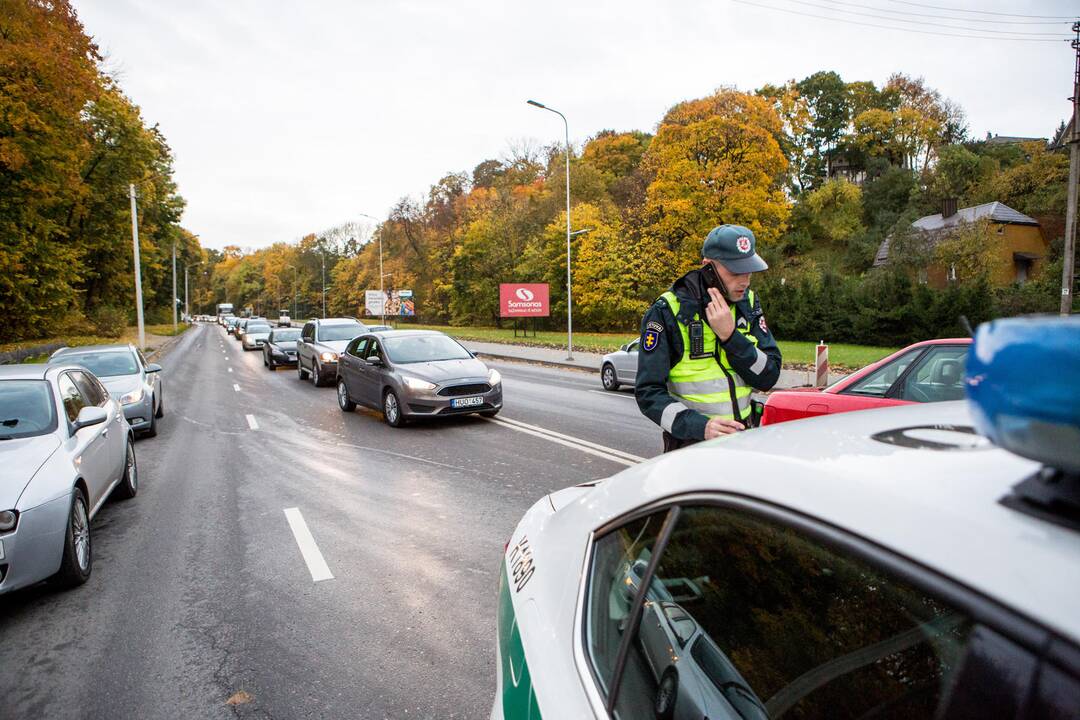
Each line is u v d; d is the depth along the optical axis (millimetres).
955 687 722
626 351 14914
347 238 114750
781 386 15484
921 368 4586
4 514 3906
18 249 27547
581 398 13875
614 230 48562
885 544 827
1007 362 643
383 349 11039
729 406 2746
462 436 9422
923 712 783
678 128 42281
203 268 139125
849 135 77000
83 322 41156
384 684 3186
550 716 1360
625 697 1246
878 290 33156
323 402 14023
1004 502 775
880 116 73750
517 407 12375
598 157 70312
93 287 44156
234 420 11719
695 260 42125
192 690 3170
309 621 3852
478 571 4539
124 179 38031
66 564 4273
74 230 37688
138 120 38000
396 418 10297
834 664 959
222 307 119688
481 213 65062
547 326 57094
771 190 41969
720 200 41188
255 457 8484
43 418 4938
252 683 3217
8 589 3895
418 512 5895
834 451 1107
